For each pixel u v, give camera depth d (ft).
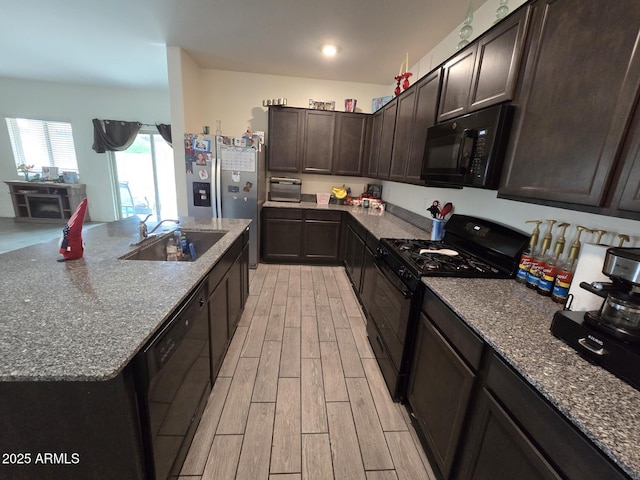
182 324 3.49
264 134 12.53
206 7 7.38
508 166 4.15
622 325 2.50
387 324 5.88
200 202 11.08
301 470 4.14
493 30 4.49
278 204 12.44
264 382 5.76
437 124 6.23
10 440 2.50
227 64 11.50
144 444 2.82
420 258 5.24
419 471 4.21
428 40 8.51
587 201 2.96
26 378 2.10
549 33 3.45
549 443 2.28
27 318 2.82
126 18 8.08
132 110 17.38
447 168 5.45
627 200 2.60
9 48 10.69
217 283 5.23
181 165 11.03
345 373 6.13
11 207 18.12
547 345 2.88
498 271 4.89
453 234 6.56
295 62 10.85
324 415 5.07
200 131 12.21
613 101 2.67
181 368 3.59
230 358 6.42
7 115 16.65
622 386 2.35
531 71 3.74
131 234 6.05
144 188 18.95
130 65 12.66
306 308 8.84
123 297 3.32
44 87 16.46
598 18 2.81
